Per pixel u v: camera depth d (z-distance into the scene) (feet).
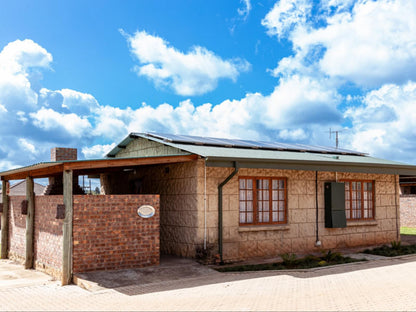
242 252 38.96
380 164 46.34
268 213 41.52
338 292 26.48
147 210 33.99
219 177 38.32
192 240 37.37
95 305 24.21
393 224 51.37
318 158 44.98
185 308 22.82
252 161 37.27
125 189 51.21
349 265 36.96
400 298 24.61
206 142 43.93
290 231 42.32
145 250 33.73
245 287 28.19
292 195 42.91
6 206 47.52
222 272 33.58
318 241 44.09
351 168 44.70
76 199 31.42
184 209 38.75
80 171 43.14
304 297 25.17
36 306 24.59
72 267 30.91
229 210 38.58
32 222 39.32
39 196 38.52
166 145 43.06
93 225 31.81
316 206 44.57
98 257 31.83
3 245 47.01
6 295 27.81
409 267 36.19
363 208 49.21
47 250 35.73
